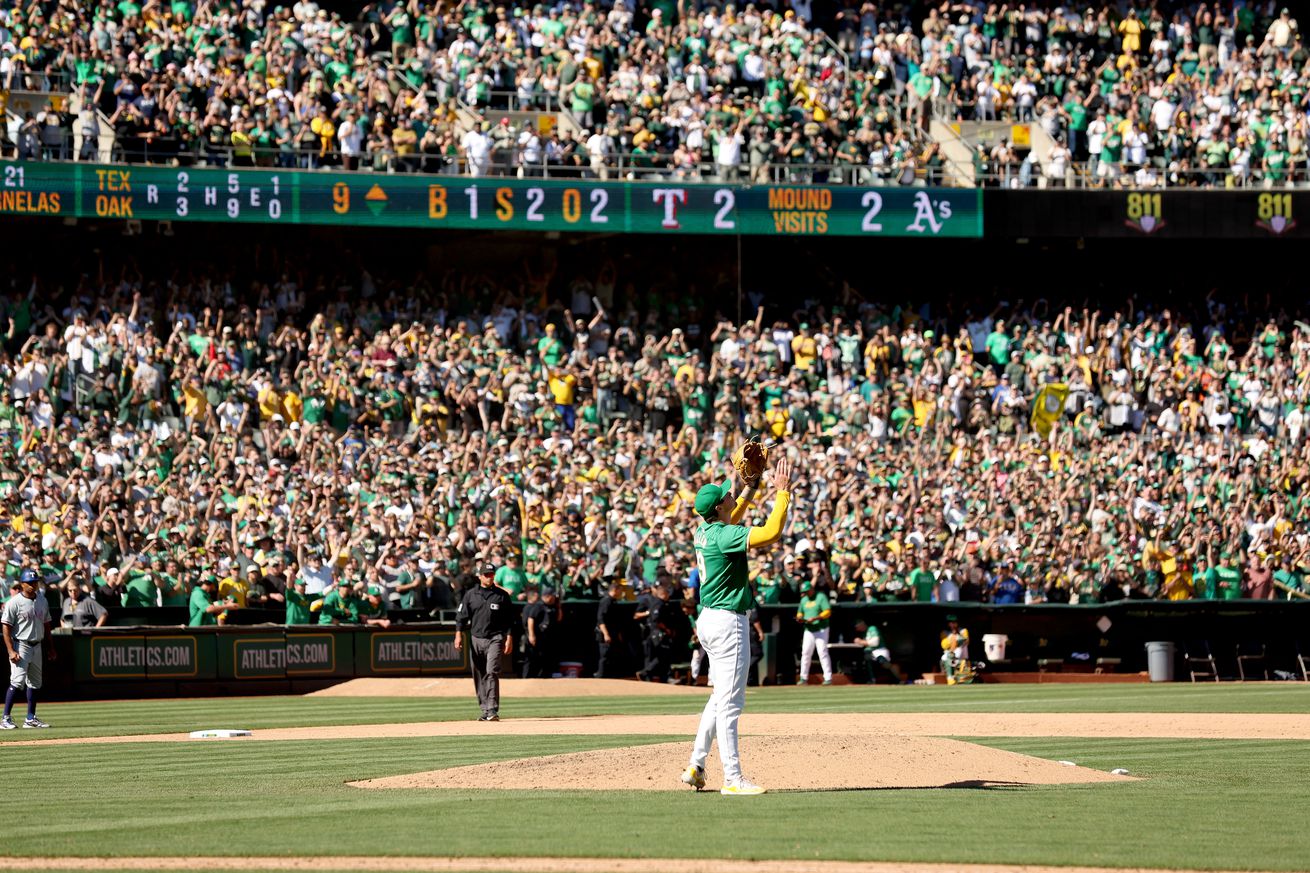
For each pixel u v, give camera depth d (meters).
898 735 15.62
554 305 42.69
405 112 42.12
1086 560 37.22
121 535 31.83
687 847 10.33
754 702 27.55
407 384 39.03
